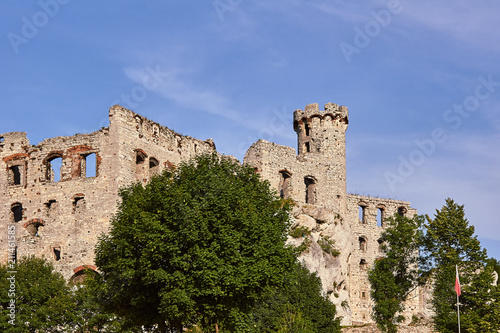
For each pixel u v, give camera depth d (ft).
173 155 289.33
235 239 183.42
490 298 275.39
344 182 349.00
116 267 188.75
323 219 331.36
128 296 191.01
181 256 180.55
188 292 177.99
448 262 299.99
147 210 191.83
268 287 188.55
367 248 376.48
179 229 181.47
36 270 244.01
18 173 291.38
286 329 226.17
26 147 280.51
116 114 265.13
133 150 269.03
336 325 269.64
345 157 352.69
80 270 259.60
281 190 335.47
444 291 286.66
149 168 277.64
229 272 178.50
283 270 195.42
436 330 286.66
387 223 386.52
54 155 275.18
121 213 200.75
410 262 351.05
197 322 193.16
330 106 351.05
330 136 348.59
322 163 344.08
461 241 301.63
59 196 270.05
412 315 371.56
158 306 188.24
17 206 278.46
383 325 324.60
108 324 234.99
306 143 350.43
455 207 314.35
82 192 265.95
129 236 188.65
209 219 184.65
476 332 266.77
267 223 196.85
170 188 192.85
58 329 237.45
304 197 335.88
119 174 261.24
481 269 301.63
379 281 343.05
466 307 281.33
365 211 383.24
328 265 325.21
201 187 191.11
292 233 317.83
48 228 269.64
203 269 177.68
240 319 186.70
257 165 323.37
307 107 352.28
